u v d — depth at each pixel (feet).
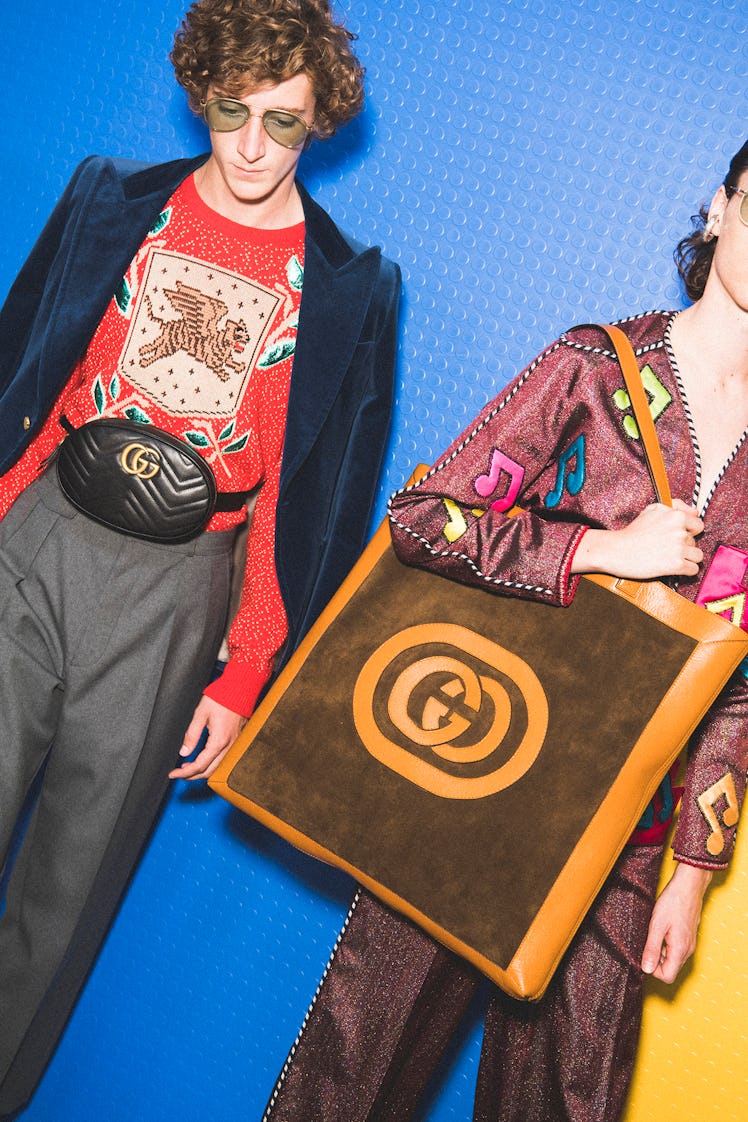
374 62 5.06
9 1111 5.46
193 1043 5.84
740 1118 5.24
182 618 4.43
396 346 4.75
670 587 3.69
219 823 5.74
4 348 4.53
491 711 3.74
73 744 4.51
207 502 4.29
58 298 4.23
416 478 3.97
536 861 3.63
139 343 4.26
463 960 4.34
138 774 4.61
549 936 3.57
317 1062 4.34
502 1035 4.36
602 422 3.72
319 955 5.67
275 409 4.41
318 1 4.08
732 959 5.21
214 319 4.25
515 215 5.02
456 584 3.89
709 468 3.71
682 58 4.78
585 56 4.87
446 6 4.97
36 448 4.50
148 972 5.89
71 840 4.62
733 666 3.57
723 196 3.69
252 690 4.63
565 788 3.64
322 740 3.89
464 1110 5.55
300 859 5.66
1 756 4.46
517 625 3.78
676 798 4.24
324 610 4.04
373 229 5.17
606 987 4.15
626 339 3.71
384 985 4.30
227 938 5.77
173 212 4.26
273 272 4.28
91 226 4.25
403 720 3.82
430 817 3.75
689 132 4.82
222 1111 5.82
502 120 4.98
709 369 3.67
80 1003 5.96
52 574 4.35
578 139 4.92
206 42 3.91
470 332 5.14
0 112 5.43
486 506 3.85
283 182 4.20
